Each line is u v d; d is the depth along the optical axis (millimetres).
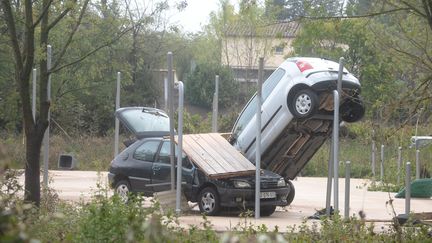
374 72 34406
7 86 35156
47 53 15117
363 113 20953
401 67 13844
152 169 20625
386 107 13141
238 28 57281
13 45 13805
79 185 26359
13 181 11719
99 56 29047
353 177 36656
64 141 40844
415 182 26484
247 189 19484
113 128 46375
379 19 13102
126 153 21438
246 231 11719
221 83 58938
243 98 58250
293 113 20656
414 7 12234
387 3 12453
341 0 12984
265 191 19844
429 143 15031
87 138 42250
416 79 13258
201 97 59312
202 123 39719
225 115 43562
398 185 28812
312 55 33062
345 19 13055
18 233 4469
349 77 20594
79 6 14617
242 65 57812
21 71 13891
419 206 23609
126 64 25453
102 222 8945
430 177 29031
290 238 12242
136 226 7242
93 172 33688
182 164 20156
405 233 12242
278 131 21141
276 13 13922
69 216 10414
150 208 10016
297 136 21484
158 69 50219
